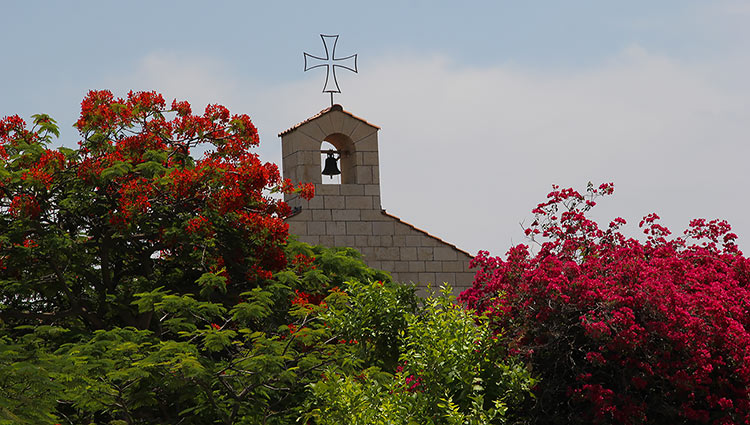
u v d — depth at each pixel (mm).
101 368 54375
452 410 46312
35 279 68625
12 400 49000
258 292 61250
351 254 86000
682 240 63406
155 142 72812
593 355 51906
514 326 55969
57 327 65375
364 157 94062
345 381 49781
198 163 70250
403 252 93125
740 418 52156
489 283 59375
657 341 53188
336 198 92625
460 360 49125
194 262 71438
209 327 61250
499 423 49750
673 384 51812
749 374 51531
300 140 92938
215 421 60125
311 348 62312
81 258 67562
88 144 73062
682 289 56875
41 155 67938
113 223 65375
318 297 73125
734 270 60906
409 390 50438
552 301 54344
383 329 55250
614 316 52188
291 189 75125
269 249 71500
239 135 76625
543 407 54125
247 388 58219
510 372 50656
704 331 52438
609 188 61844
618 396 52562
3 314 67625
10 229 66375
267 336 67375
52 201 69125
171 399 60125
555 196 62125
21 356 52062
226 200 67062
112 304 68000
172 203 68875
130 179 69688
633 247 58781
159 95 76000
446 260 93812
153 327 70188
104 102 73875
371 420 46438
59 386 50375
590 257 58750
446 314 51344
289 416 60594
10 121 70750
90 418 62844
